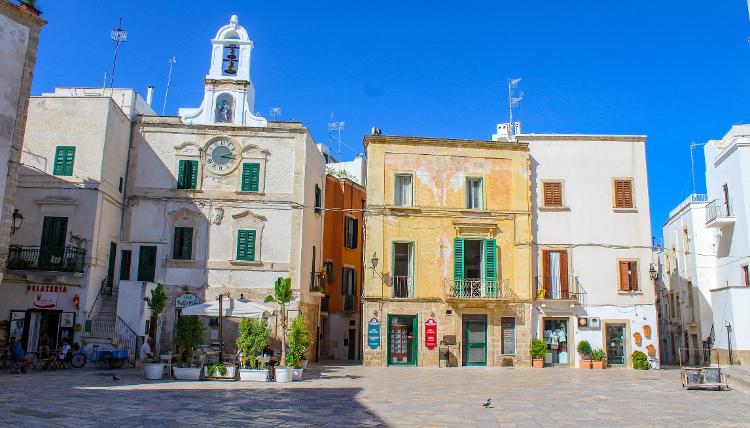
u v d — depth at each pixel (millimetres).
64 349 24156
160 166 31125
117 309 27156
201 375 21875
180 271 30203
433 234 31812
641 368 30703
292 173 31344
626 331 31875
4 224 20266
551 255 32469
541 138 33312
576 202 32906
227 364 21766
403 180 32438
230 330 29578
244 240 30656
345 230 39344
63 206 27953
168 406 14484
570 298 31703
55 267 26766
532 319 31594
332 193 38562
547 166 33219
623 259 32500
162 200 30766
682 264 45406
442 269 31547
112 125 29266
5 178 20266
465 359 30922
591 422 13445
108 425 11719
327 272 37438
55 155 28344
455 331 30953
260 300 30109
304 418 13359
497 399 17328
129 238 30469
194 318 22391
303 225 31078
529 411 15008
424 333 30812
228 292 30109
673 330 48500
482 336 31297
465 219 32094
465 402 16531
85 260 27359
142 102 34969
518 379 23953
